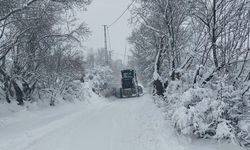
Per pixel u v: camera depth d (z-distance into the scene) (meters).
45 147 10.93
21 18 17.81
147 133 12.29
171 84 13.05
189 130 9.75
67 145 11.16
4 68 19.59
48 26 20.06
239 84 10.48
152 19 19.39
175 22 16.42
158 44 21.53
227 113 9.86
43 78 23.53
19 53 20.33
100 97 39.38
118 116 18.61
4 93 20.97
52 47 23.53
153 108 19.83
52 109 22.94
